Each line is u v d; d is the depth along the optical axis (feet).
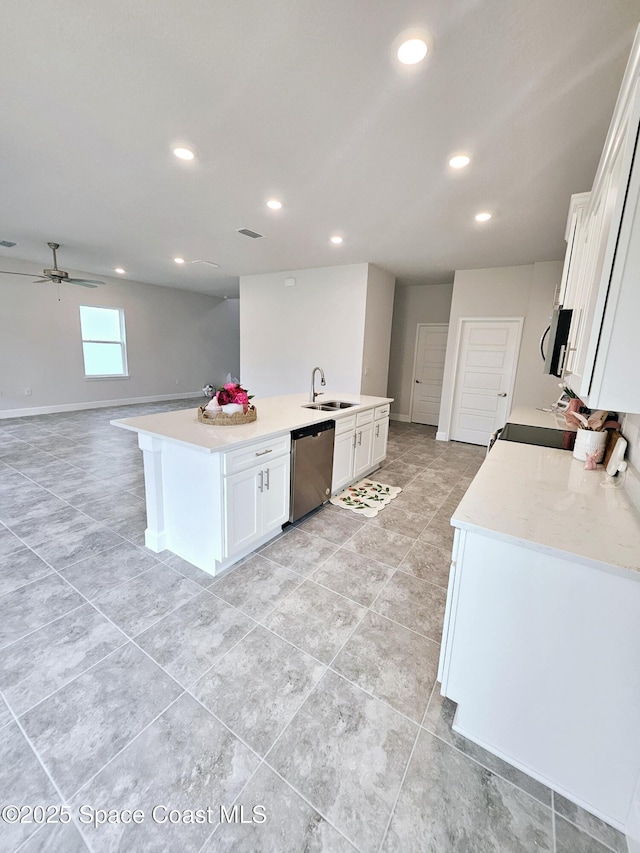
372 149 7.63
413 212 10.87
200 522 7.32
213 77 5.73
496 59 5.16
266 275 20.72
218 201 10.54
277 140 7.41
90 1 4.47
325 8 4.48
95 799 3.69
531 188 9.11
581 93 5.80
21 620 6.05
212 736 4.32
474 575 4.02
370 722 4.55
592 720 3.63
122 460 14.25
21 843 3.34
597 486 5.14
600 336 3.43
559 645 3.70
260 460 7.72
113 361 25.41
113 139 7.51
